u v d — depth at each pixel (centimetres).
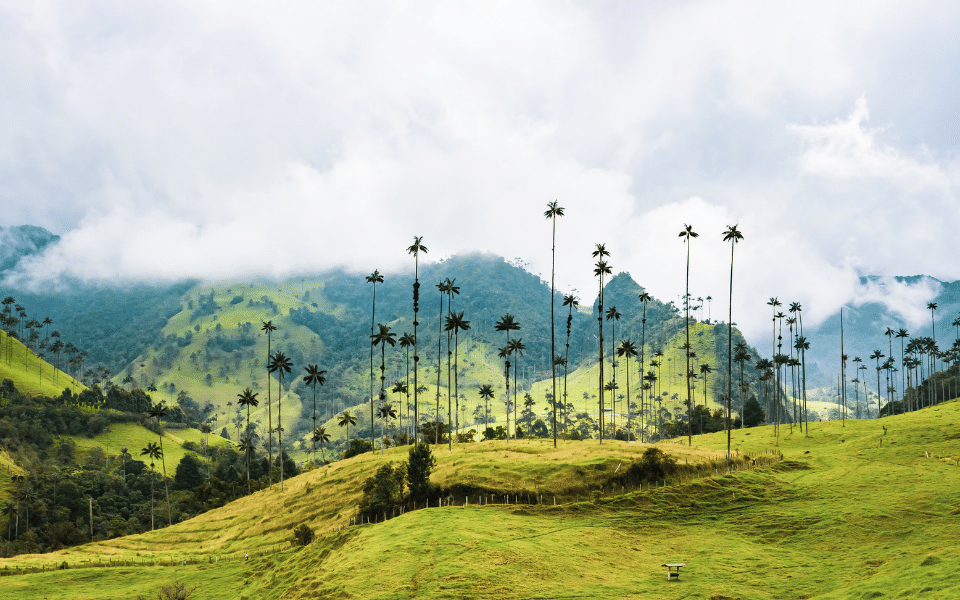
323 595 4588
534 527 6225
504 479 8231
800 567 5044
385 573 4731
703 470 8494
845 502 6819
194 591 7206
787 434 14262
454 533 5691
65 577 8112
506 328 13725
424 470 8188
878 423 14088
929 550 5019
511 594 4256
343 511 9462
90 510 17038
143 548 10606
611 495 7550
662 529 6400
